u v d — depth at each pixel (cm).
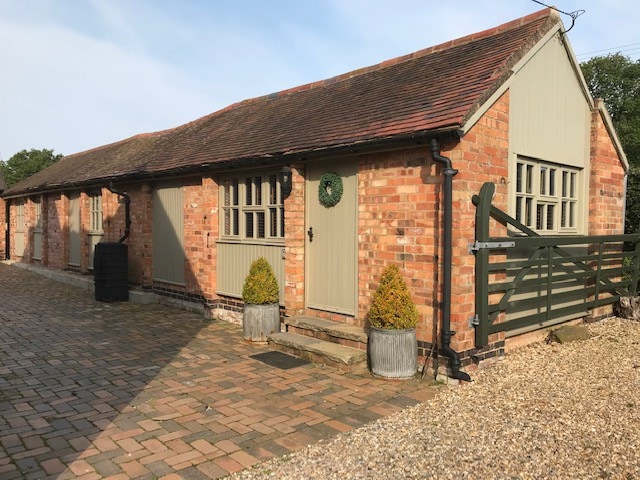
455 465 350
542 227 688
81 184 1277
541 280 624
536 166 661
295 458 360
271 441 389
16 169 4197
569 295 705
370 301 618
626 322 812
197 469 343
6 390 507
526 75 621
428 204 545
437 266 537
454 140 511
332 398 486
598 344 681
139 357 632
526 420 428
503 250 576
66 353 650
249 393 500
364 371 571
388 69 852
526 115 624
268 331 703
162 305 1023
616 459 359
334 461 355
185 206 957
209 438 394
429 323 546
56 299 1095
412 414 444
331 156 634
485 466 349
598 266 750
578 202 764
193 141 1086
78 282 1295
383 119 608
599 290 773
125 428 413
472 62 642
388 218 590
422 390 507
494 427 413
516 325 593
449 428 412
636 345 675
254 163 742
